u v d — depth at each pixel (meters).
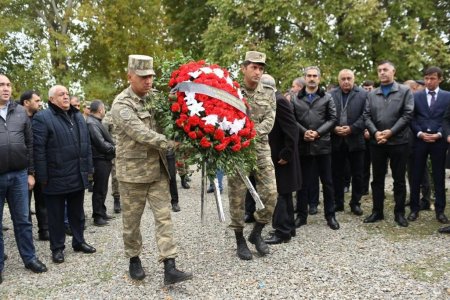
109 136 6.77
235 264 4.57
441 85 14.50
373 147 6.02
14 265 4.93
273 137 5.08
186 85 3.91
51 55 19.73
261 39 14.95
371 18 12.80
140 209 4.13
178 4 18.25
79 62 21.95
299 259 4.67
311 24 13.59
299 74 13.27
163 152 4.03
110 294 3.98
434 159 6.03
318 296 3.76
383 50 13.69
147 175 3.98
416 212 6.25
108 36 19.67
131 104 3.94
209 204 7.88
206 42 14.91
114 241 5.70
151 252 5.11
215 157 3.94
